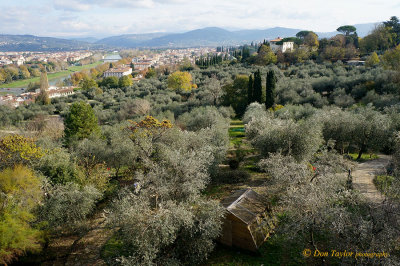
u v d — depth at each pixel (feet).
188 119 138.62
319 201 36.76
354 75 183.21
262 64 319.88
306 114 123.65
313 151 72.08
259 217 48.62
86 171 67.46
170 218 40.06
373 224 35.14
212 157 65.05
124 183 76.07
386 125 83.05
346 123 86.94
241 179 72.28
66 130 110.11
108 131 117.70
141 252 38.88
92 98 295.89
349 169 63.46
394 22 319.88
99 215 61.31
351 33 429.79
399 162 66.33
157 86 296.51
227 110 166.61
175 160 52.60
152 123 92.58
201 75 313.53
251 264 43.27
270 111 141.69
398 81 148.36
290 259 43.42
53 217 50.06
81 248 50.42
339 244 36.58
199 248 42.60
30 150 59.47
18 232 43.11
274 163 56.90
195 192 48.91
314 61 299.79
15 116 197.57
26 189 49.01
